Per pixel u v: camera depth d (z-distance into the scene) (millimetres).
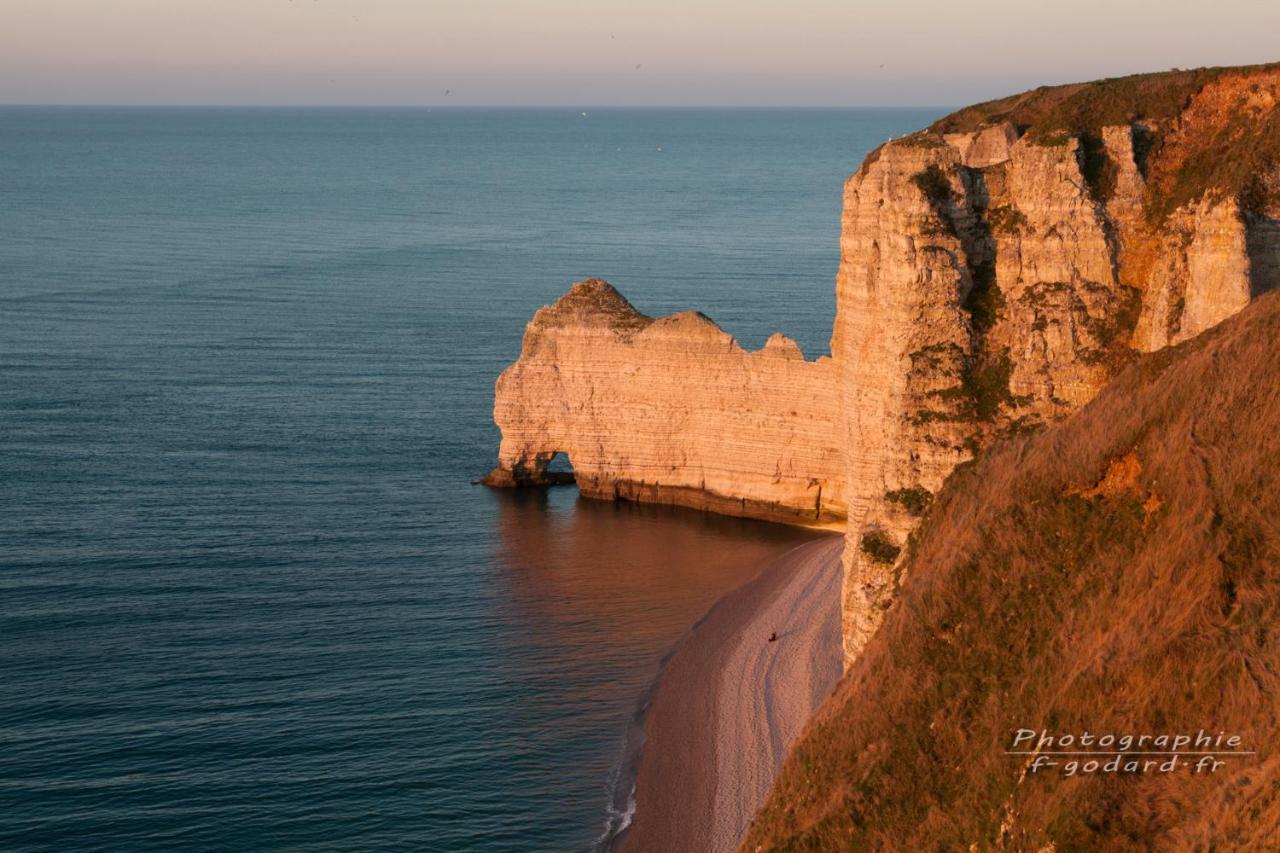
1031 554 36688
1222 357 37156
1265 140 53000
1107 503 36562
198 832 48094
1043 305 55594
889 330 57469
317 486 90250
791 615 69500
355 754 53938
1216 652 30609
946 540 40844
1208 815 27891
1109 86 60156
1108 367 54438
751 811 50625
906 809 33906
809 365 84562
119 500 84812
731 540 83312
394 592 71812
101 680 59125
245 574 73125
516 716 57906
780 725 57156
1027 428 53875
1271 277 51375
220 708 57094
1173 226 54781
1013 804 31516
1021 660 34938
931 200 56625
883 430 56875
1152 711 30578
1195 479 34531
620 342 89375
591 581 75062
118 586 70312
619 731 57031
